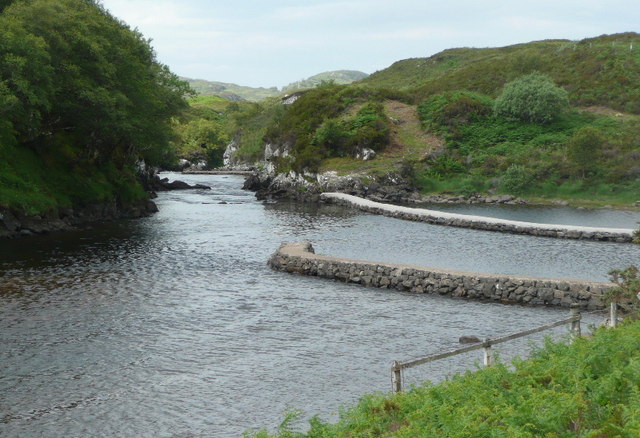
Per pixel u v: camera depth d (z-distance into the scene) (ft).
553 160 300.40
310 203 271.69
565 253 150.30
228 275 122.83
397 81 600.39
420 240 169.48
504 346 78.69
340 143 329.52
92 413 59.93
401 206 254.06
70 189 193.16
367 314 96.22
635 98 363.97
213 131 641.81
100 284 111.65
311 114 372.38
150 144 234.17
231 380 68.39
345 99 381.81
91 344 79.61
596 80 387.75
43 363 72.64
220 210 238.68
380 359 74.95
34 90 166.40
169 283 114.32
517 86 353.92
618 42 443.32
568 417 37.47
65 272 120.47
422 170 309.83
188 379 68.59
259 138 558.97
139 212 214.90
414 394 48.88
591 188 278.26
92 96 179.32
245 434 46.93
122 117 195.11
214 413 60.08
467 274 112.88
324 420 57.82
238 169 533.55
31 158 187.11
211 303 101.04
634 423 33.04
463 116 355.97
